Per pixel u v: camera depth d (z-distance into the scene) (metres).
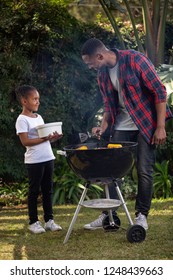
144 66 4.05
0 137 6.45
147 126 4.10
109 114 4.38
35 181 4.27
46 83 6.78
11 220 5.08
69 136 6.80
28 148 4.26
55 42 6.83
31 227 4.38
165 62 7.38
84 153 3.81
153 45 6.71
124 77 4.07
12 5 6.85
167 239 4.07
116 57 4.13
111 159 3.86
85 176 3.95
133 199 6.30
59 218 5.14
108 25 7.27
